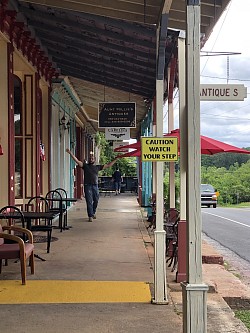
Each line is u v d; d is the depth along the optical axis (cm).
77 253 905
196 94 357
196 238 352
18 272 741
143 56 1062
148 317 530
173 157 574
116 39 978
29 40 1095
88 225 1352
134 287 655
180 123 570
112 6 718
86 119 2655
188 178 355
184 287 353
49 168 1395
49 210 1235
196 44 359
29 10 986
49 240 913
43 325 501
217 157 7206
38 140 1241
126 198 2777
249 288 745
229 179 5206
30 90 1220
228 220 2136
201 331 347
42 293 620
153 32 858
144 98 1566
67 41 1160
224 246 1317
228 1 634
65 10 847
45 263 811
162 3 604
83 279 698
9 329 488
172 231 888
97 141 4153
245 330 500
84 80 1545
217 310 573
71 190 2084
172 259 816
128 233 1188
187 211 356
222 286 717
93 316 532
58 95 1602
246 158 7131
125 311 552
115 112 1605
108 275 726
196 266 351
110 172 4509
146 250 945
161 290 585
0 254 658
